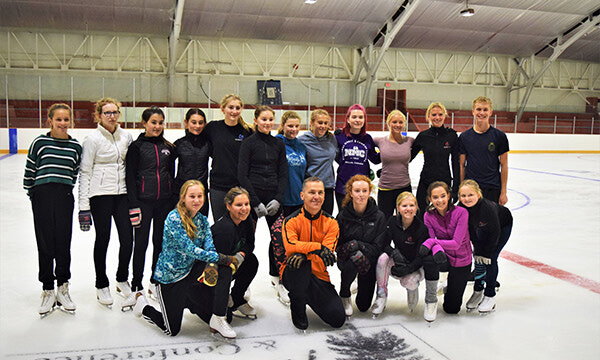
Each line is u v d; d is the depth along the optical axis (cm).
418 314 357
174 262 305
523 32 2228
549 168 1499
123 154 363
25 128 1664
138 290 356
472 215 344
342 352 294
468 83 2495
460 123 2300
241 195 320
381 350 297
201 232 316
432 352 296
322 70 2300
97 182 354
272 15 1959
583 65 2638
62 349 294
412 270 342
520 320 348
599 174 1341
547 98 2617
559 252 535
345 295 348
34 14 1848
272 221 403
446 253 342
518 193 989
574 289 415
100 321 337
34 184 344
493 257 356
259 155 379
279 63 2244
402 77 2402
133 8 1839
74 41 2028
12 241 555
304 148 411
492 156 423
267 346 301
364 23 2056
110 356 285
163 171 371
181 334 317
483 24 2136
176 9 1792
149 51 2088
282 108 2077
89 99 1905
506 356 293
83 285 410
